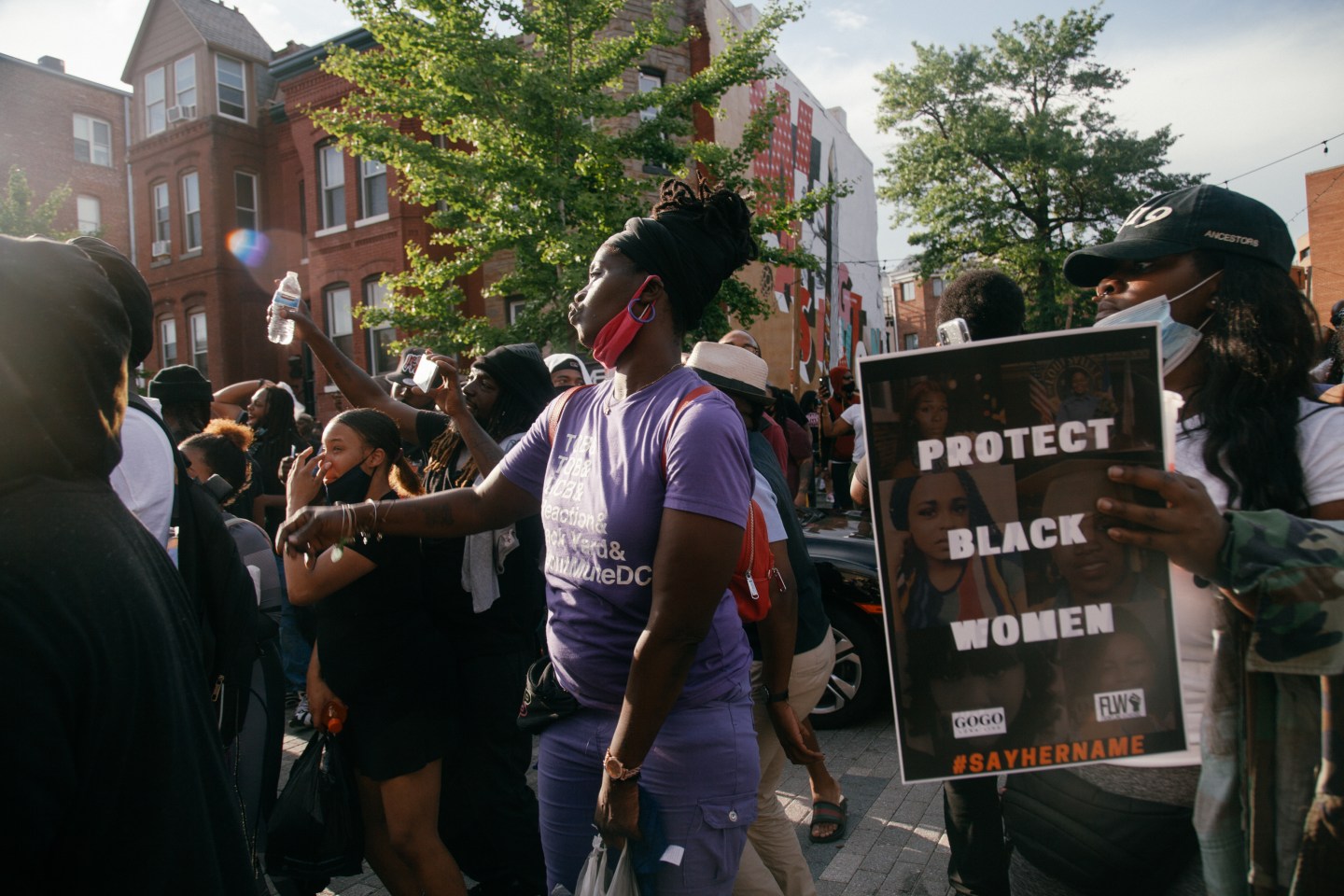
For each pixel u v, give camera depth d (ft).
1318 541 4.07
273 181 74.49
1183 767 4.74
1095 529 4.47
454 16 35.96
